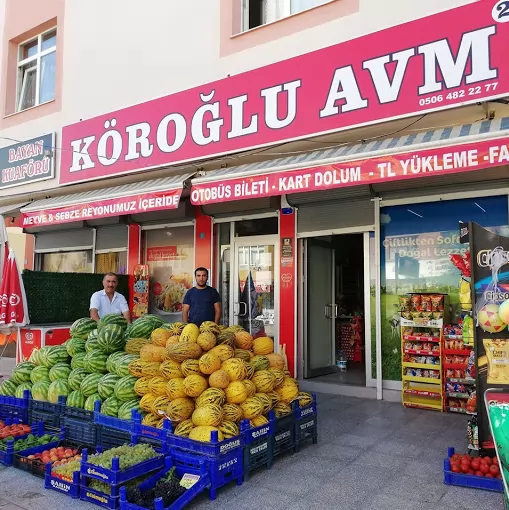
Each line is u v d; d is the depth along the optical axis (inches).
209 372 167.8
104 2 382.6
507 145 174.7
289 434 187.6
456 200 263.0
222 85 298.5
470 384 243.0
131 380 180.9
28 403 207.3
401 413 248.5
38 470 169.8
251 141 283.4
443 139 190.2
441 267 266.2
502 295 164.6
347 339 385.7
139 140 341.4
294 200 303.1
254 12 315.9
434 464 177.5
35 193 422.6
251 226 345.7
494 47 205.3
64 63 411.2
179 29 331.0
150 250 398.3
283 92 271.1
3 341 353.7
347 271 402.9
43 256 476.1
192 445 155.6
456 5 221.1
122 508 138.4
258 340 198.8
